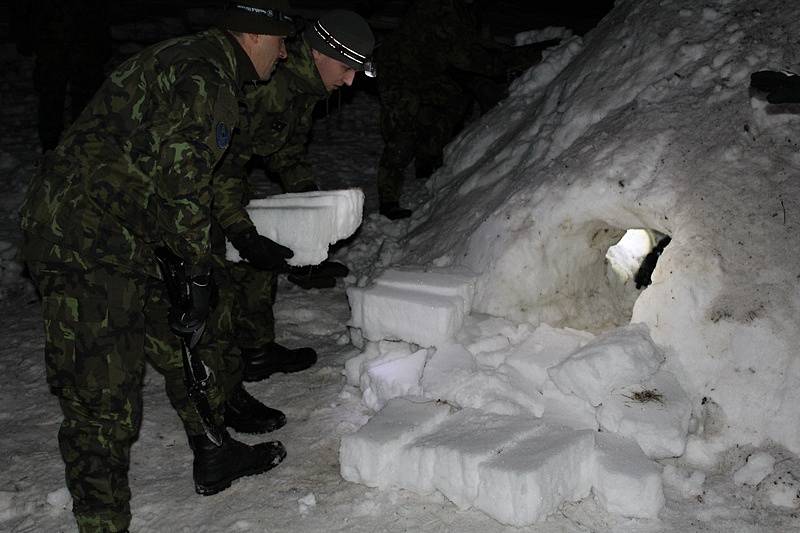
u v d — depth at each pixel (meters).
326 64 3.17
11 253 5.42
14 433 3.41
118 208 2.32
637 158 3.55
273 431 3.32
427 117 6.07
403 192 6.29
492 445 2.75
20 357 4.16
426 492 2.82
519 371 3.24
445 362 3.28
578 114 4.17
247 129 3.10
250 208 3.16
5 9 10.17
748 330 2.92
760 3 3.95
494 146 5.35
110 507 2.44
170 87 2.30
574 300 3.90
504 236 3.85
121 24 9.53
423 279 3.64
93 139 2.32
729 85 3.59
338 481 2.96
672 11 4.25
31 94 8.83
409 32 5.62
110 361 2.38
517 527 2.61
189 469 3.12
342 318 4.56
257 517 2.77
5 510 2.88
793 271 2.96
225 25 2.52
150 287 2.66
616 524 2.63
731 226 3.13
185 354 2.71
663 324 3.12
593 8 11.57
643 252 4.35
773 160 3.25
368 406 3.42
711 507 2.68
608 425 2.92
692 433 2.96
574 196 3.65
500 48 5.63
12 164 7.07
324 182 6.95
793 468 2.73
